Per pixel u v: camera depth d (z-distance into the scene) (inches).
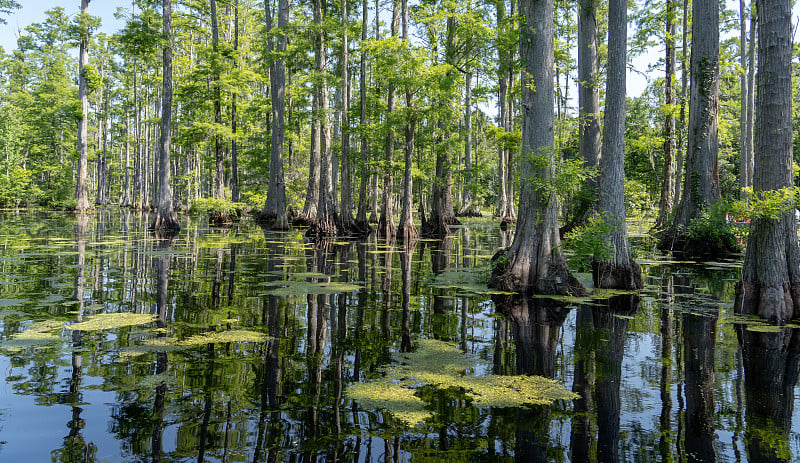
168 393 130.4
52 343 174.6
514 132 551.5
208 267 376.2
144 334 187.9
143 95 1740.9
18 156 1432.1
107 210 1509.6
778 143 237.6
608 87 323.6
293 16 930.7
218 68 932.6
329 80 735.7
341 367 155.4
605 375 151.6
